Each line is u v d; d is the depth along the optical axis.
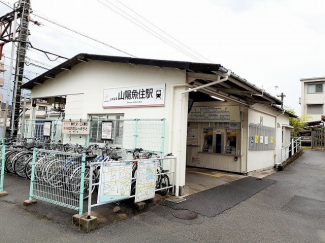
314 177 9.01
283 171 10.42
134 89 6.71
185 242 3.37
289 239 3.62
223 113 9.46
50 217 3.97
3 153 5.16
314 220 4.49
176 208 4.72
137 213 4.37
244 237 3.62
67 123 8.09
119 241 3.29
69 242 3.21
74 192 4.27
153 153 5.61
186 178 7.69
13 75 10.77
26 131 9.60
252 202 5.47
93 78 7.84
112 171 3.91
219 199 5.52
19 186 5.75
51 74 8.95
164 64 5.50
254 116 9.80
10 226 3.62
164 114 6.04
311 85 27.12
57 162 4.68
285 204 5.46
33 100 10.18
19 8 10.06
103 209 4.32
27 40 10.20
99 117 7.67
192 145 10.27
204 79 5.61
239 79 5.43
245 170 8.96
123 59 6.40
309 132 23.78
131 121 6.68
